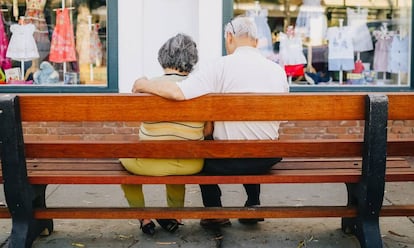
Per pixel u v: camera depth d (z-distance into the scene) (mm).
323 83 6738
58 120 3246
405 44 6754
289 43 6738
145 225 3979
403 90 6727
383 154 3287
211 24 6293
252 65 3598
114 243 3861
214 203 3990
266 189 5473
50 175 3420
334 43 6785
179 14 6414
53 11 6594
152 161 3445
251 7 6656
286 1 6699
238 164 3451
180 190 3967
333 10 6762
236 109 3217
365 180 3363
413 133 6523
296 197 5191
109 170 3578
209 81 3510
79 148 3322
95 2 6520
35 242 3871
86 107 3215
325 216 3490
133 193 3865
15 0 6621
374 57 6777
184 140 3381
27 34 6645
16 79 6660
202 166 3559
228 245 3820
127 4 6281
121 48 6344
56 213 3477
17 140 3254
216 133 3598
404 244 3881
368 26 6762
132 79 6367
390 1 6777
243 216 3449
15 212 3428
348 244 3842
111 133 6391
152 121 3244
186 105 3211
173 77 3689
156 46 6434
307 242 3879
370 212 3447
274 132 3660
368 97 3225
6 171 3305
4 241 3961
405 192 5414
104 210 3469
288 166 3682
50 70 6633
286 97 3211
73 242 3881
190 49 3754
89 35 6559
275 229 4141
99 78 6578
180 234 4027
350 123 6465
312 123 6461
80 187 5551
